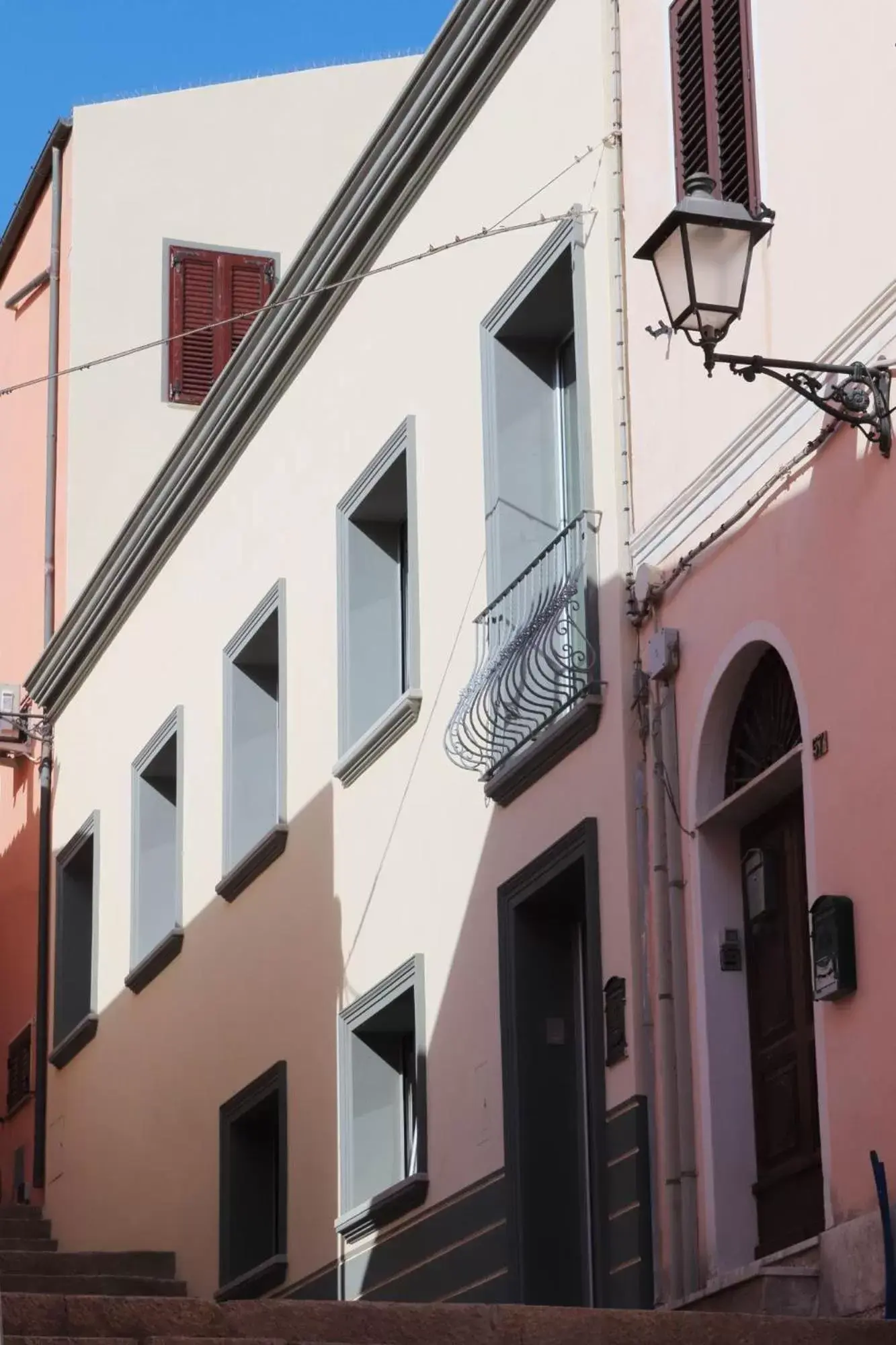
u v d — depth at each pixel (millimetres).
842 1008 9602
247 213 24422
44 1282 16578
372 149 15625
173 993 18906
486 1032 13102
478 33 14258
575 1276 12273
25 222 25516
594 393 12648
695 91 11906
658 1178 11023
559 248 13133
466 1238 13023
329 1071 15461
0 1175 23328
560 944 12922
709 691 11078
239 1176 17266
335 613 16203
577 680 12289
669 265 9359
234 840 17906
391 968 14594
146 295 23859
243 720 18250
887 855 9414
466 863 13664
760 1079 10695
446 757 14102
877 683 9641
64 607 22891
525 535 13609
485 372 13953
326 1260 15070
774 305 10891
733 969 10914
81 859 22406
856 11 10398
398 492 15828
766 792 10680
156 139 24312
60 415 23609
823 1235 9336
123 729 21000
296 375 17453
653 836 11414
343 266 16484
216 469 19000
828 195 10500
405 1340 8070
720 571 11133
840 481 10117
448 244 13984
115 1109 20016
